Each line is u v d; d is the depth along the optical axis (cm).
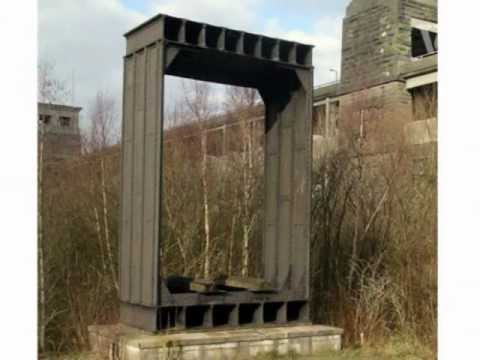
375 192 1905
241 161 2228
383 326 1433
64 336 1505
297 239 1336
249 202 2111
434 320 1383
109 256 1809
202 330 1172
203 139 2159
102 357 1165
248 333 1170
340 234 1817
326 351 1233
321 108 3041
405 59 2780
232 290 1388
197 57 1251
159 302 1135
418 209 1770
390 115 2430
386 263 1697
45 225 1770
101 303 1659
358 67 2925
